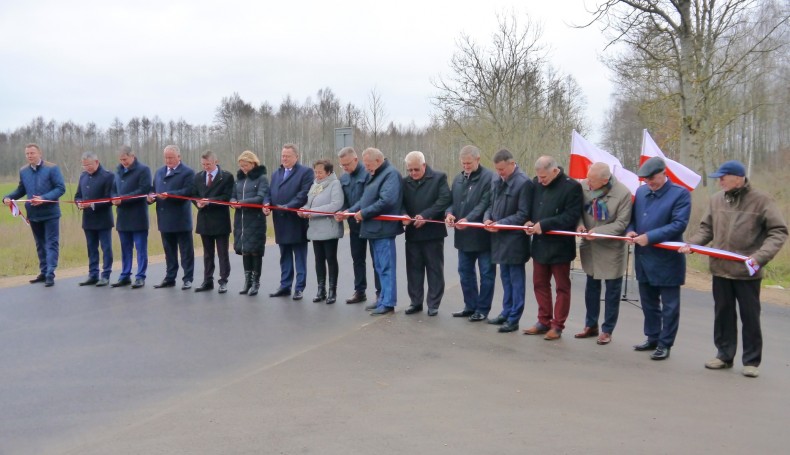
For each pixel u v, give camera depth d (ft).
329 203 28.25
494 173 25.80
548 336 23.29
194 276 36.68
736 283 19.83
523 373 19.27
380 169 26.35
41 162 32.86
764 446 14.15
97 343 22.36
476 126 90.17
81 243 51.60
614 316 22.99
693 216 53.62
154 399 17.06
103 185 32.35
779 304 33.71
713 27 56.39
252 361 20.33
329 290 28.99
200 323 25.09
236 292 31.32
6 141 158.20
